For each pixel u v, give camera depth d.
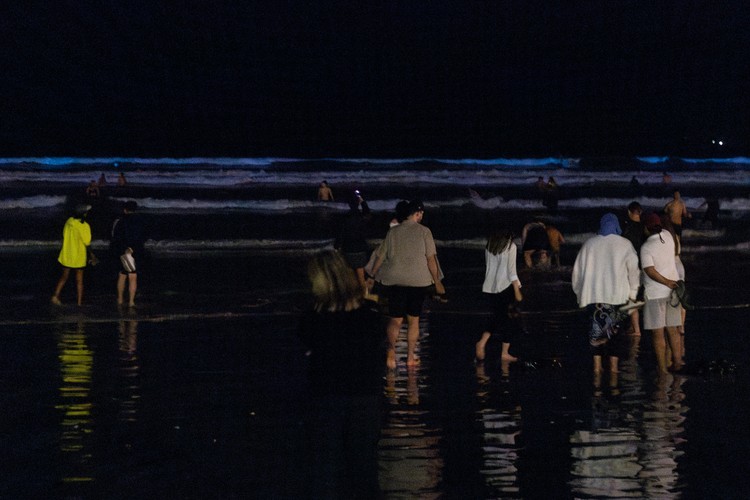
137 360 10.36
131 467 6.38
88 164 56.84
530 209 38.53
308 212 35.47
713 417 7.89
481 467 6.45
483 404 8.37
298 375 9.61
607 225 9.79
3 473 6.22
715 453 6.79
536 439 7.18
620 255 9.62
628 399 8.58
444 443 7.05
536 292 16.67
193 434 7.25
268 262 21.56
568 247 25.95
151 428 7.43
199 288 17.14
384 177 49.78
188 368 9.94
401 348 11.35
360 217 14.11
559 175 53.81
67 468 6.34
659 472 6.34
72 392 8.72
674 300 9.86
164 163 59.28
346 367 5.30
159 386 9.02
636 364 10.39
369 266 10.13
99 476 6.17
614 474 6.29
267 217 32.97
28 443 6.96
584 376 9.68
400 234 10.02
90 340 11.66
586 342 11.81
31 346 11.18
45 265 20.61
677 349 9.98
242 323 13.16
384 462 6.54
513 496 5.84
